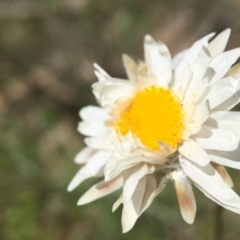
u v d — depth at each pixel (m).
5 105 0.19
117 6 0.18
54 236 0.16
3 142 0.17
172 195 0.15
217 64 0.11
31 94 0.19
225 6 0.17
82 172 0.11
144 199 0.10
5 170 0.17
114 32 0.18
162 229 0.15
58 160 0.17
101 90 0.11
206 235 0.15
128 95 0.11
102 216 0.16
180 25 0.18
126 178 0.10
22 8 0.19
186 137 0.10
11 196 0.17
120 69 0.18
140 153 0.10
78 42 0.19
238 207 0.10
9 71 0.19
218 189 0.10
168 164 0.11
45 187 0.17
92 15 0.19
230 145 0.10
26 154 0.17
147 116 0.11
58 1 0.19
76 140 0.18
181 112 0.11
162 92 0.11
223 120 0.10
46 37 0.19
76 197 0.16
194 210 0.10
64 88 0.18
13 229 0.17
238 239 0.15
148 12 0.18
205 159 0.10
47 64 0.19
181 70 0.11
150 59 0.11
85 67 0.18
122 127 0.11
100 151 0.11
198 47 0.11
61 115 0.18
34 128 0.18
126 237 0.16
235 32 0.17
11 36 0.19
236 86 0.10
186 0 0.18
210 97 0.10
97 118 0.12
